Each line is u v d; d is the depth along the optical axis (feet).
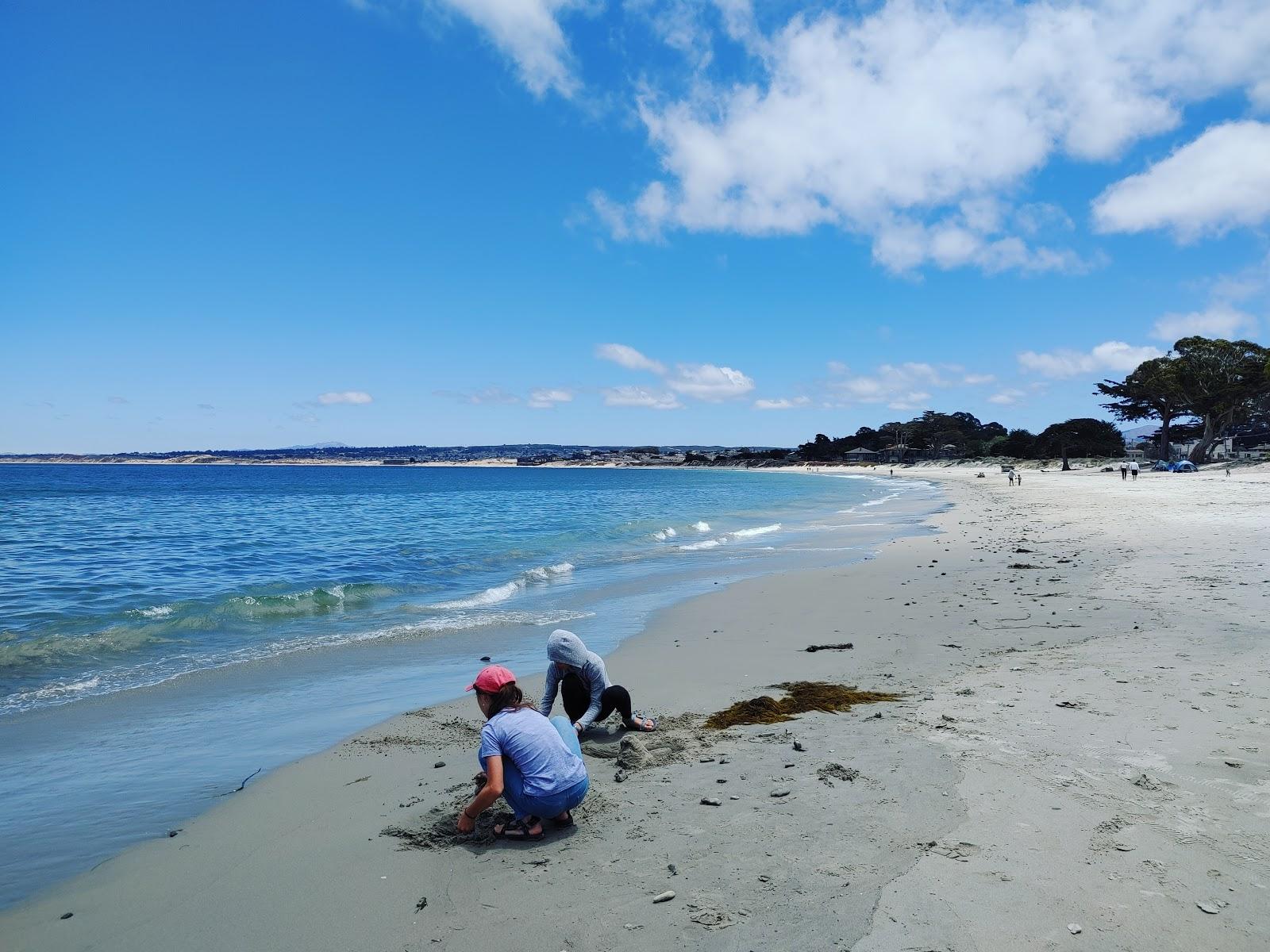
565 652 19.92
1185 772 15.12
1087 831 12.85
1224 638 27.35
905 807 14.19
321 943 11.03
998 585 44.14
